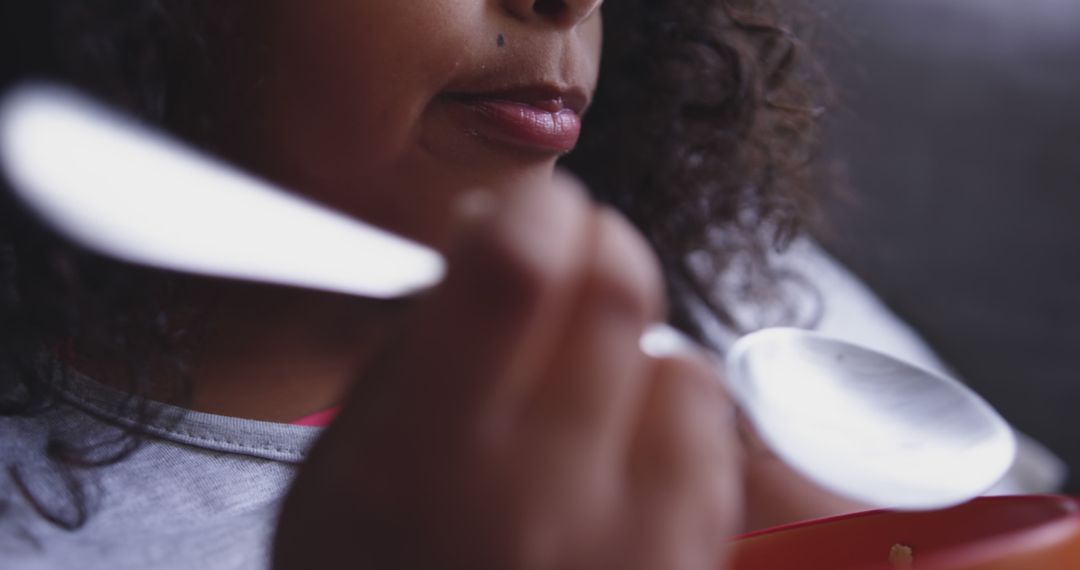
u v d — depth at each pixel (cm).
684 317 82
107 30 42
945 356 132
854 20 167
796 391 37
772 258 90
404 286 26
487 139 47
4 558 42
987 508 34
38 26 41
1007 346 132
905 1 172
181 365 48
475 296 22
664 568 25
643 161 80
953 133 156
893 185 148
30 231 43
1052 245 143
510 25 47
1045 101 162
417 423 23
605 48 77
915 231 144
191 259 20
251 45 45
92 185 17
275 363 52
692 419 26
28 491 45
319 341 53
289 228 22
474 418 23
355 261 25
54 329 46
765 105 81
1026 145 157
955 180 150
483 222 23
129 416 47
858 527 36
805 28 85
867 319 98
